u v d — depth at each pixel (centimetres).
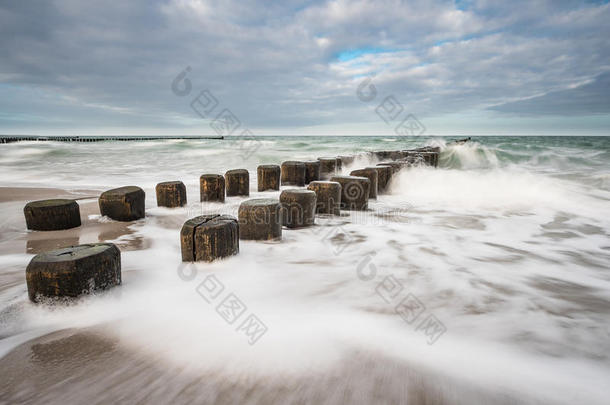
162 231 499
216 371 189
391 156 1417
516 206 767
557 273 371
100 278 260
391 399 169
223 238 357
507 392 179
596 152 2320
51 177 1194
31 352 204
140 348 211
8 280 314
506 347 226
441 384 183
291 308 276
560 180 1105
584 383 190
